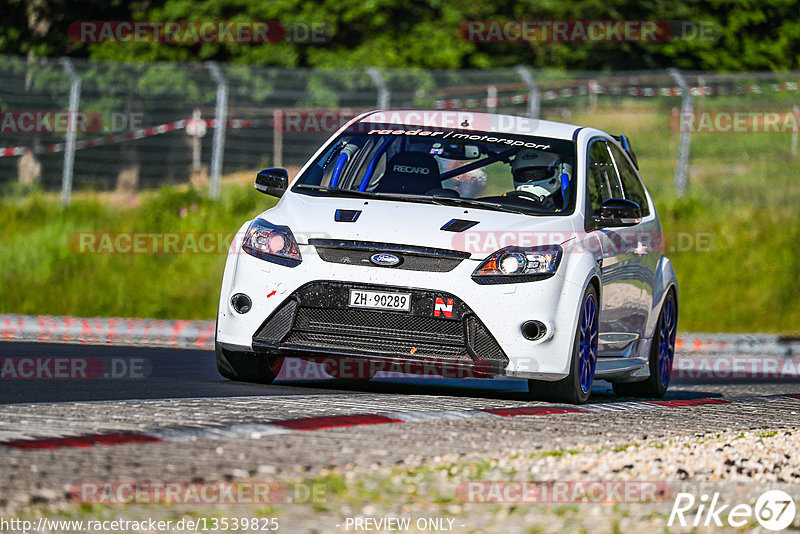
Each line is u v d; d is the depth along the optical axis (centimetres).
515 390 2970
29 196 7619
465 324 2492
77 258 6550
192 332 5309
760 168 8244
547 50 9325
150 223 7081
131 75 8819
